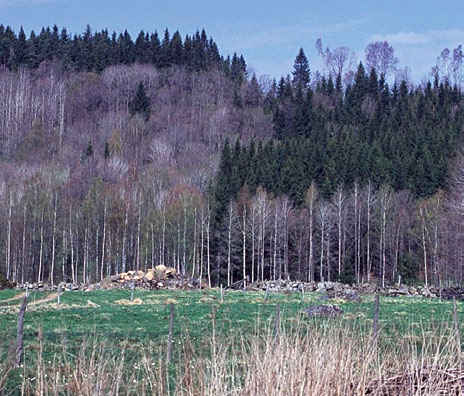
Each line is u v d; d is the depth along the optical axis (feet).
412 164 271.49
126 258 245.86
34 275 240.32
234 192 258.78
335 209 245.45
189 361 27.78
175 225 239.91
